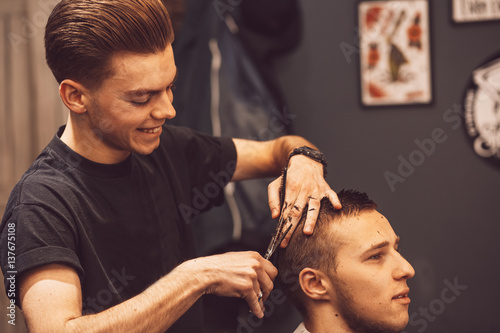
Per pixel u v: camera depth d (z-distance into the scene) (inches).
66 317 40.3
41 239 43.2
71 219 46.1
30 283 42.1
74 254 44.3
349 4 105.9
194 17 99.0
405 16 104.7
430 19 104.4
